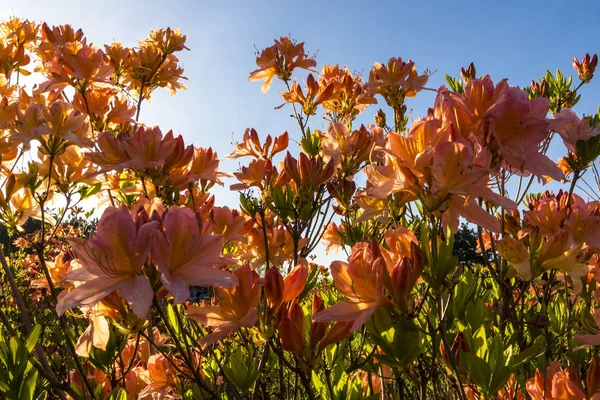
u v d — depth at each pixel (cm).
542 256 22
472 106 19
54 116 34
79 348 23
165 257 17
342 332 19
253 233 35
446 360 20
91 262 17
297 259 33
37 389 27
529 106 19
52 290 32
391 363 18
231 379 23
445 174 17
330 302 35
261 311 20
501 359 17
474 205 19
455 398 23
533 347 18
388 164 20
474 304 24
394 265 19
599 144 26
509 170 21
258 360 31
